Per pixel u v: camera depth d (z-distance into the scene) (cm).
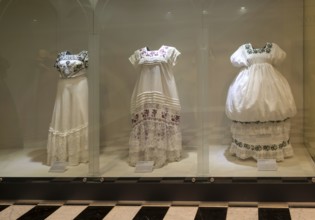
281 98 254
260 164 243
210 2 275
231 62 278
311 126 267
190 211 206
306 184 213
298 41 281
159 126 263
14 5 304
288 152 262
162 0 293
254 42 288
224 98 282
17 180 239
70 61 276
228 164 255
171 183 224
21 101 317
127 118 296
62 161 271
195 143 277
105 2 279
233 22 286
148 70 267
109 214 205
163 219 195
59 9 304
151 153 261
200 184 222
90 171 253
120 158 282
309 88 270
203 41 272
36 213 210
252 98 252
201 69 274
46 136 310
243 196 219
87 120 274
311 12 262
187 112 279
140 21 298
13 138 314
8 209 219
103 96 296
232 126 274
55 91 311
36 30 310
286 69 282
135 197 228
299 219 188
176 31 291
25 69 315
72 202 229
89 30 267
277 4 284
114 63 300
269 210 203
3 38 306
